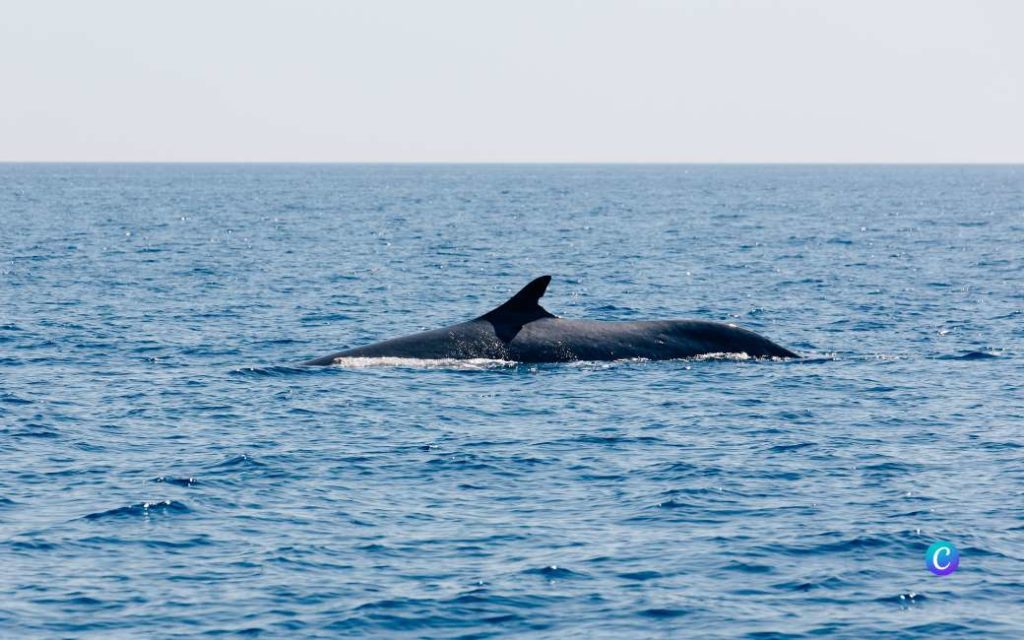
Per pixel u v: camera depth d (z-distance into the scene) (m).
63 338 155.50
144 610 63.53
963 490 84.94
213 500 82.31
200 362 138.75
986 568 69.62
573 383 121.75
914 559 71.06
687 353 134.00
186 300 199.88
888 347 154.12
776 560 70.88
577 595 65.75
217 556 71.44
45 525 76.56
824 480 87.62
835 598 65.38
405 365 129.38
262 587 66.69
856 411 111.12
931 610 63.72
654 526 77.19
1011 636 60.59
